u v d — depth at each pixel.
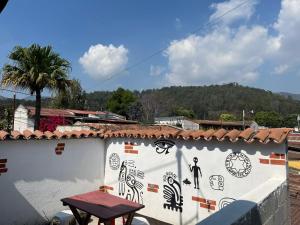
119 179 7.79
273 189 3.79
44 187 6.85
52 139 6.98
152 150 7.06
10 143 6.30
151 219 6.98
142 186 7.24
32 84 15.29
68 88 16.17
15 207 6.35
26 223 6.52
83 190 7.64
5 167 6.21
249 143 5.40
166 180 6.75
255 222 2.96
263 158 5.24
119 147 7.83
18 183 6.41
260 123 61.44
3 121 20.64
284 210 4.27
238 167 5.56
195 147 6.25
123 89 46.38
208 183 6.00
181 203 6.45
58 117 21.27
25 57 15.12
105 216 4.71
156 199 6.93
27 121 26.36
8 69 15.22
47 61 15.40
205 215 6.02
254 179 5.34
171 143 6.69
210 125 46.88
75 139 7.48
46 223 6.83
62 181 7.20
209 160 6.00
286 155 5.02
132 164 7.49
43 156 6.86
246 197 3.35
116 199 5.61
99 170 8.06
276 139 4.94
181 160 6.48
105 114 34.12
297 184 6.32
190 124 44.53
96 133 7.91
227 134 5.62
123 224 6.07
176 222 6.54
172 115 62.53
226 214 2.67
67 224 6.37
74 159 7.47
